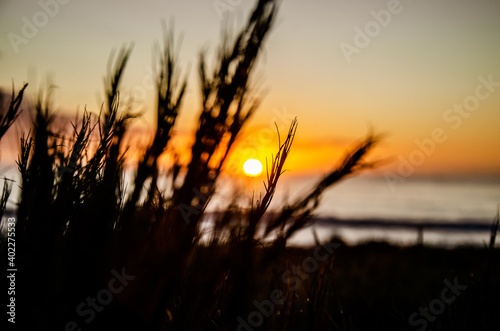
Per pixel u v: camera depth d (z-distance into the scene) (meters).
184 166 0.90
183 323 0.92
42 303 0.87
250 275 0.92
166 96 0.91
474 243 6.65
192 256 0.95
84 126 0.91
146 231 0.90
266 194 0.90
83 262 0.88
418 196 28.72
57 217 0.89
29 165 0.91
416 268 3.61
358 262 4.09
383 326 1.64
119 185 0.91
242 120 0.90
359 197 28.03
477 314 1.22
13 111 0.90
